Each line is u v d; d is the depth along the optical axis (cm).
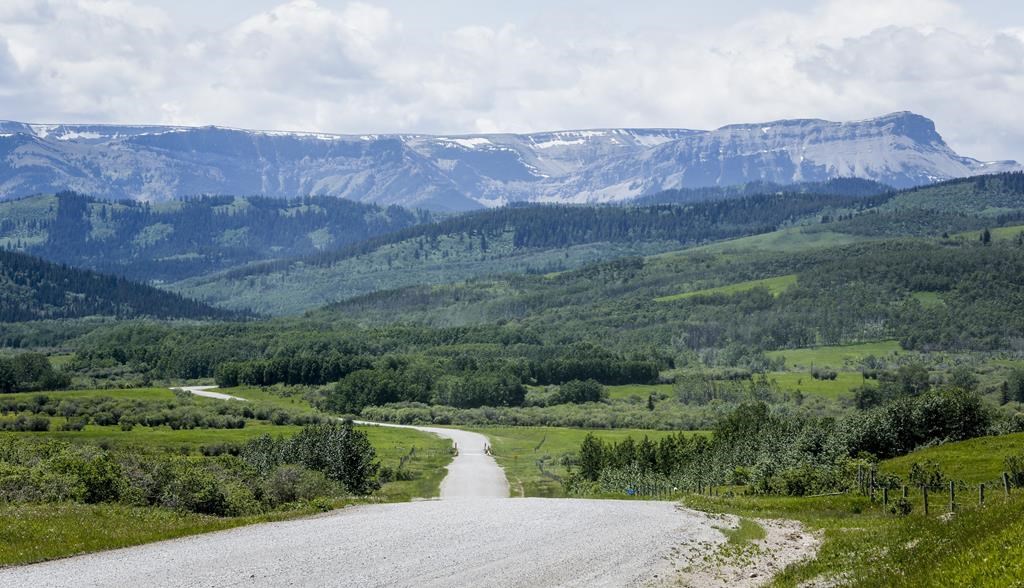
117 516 4772
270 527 4419
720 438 11156
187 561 3341
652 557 3772
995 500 4859
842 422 10456
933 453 8706
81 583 2925
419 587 3012
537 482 11544
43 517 4275
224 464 7475
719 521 5191
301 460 9244
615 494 8781
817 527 4984
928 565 3017
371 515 5116
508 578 3209
